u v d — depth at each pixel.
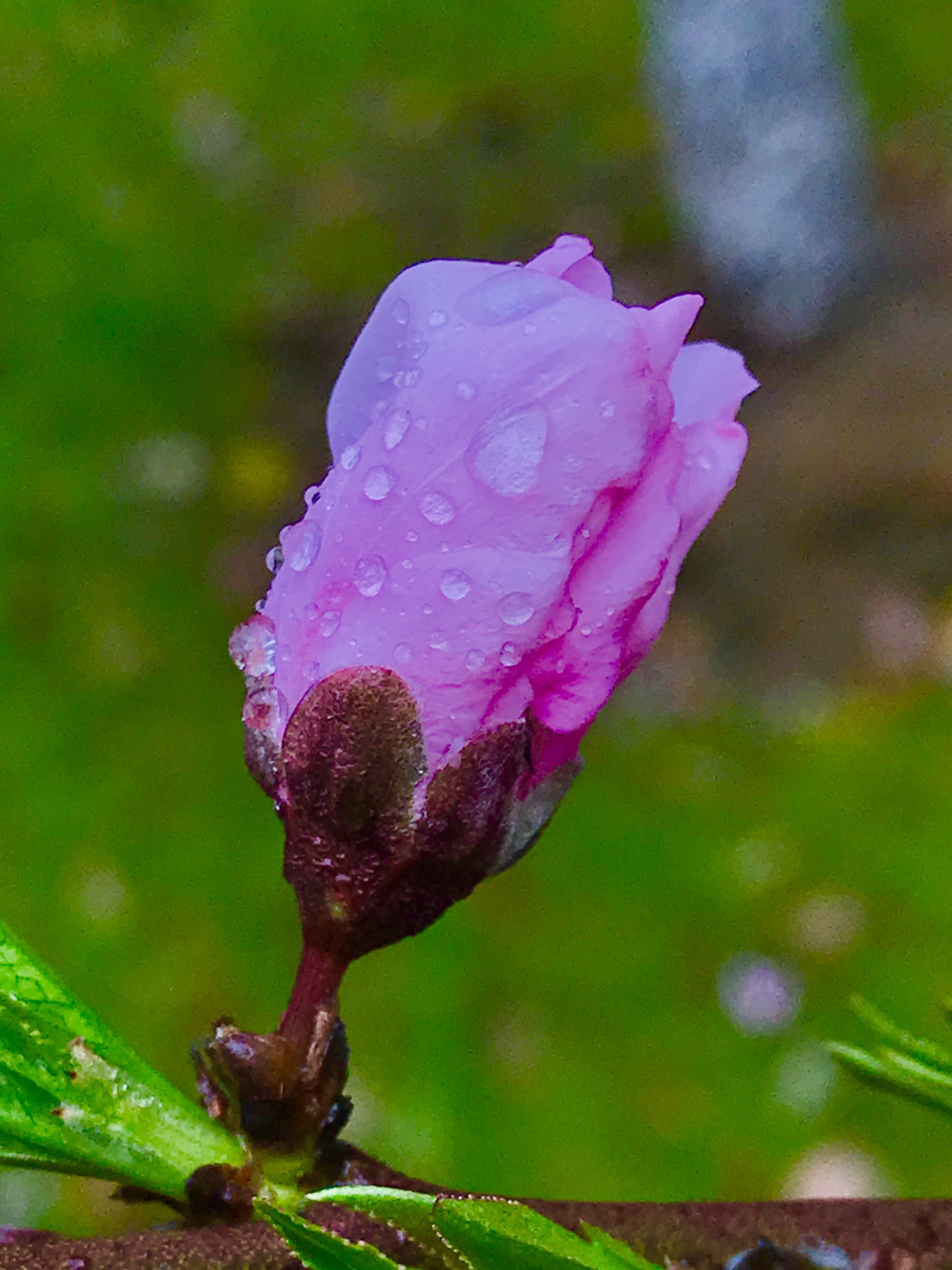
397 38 0.58
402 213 0.54
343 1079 0.12
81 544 0.44
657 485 0.12
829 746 0.41
